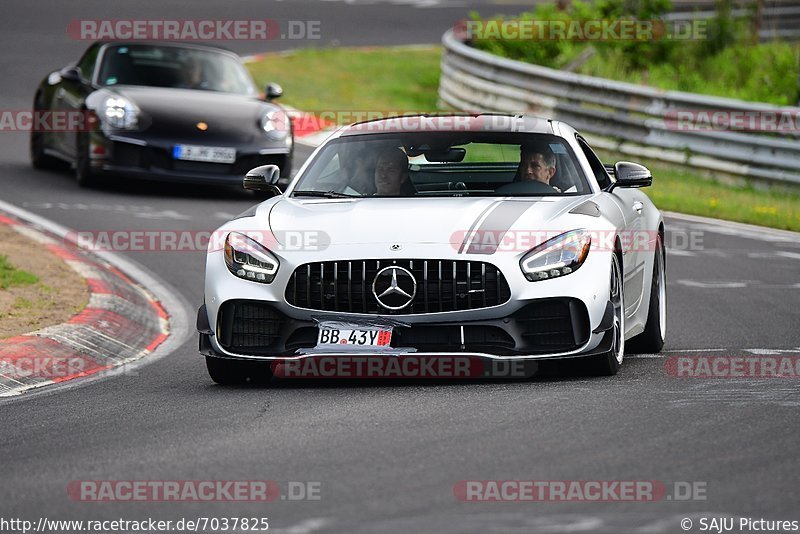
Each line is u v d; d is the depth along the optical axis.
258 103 53.44
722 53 92.38
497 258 23.28
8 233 42.16
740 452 17.81
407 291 23.25
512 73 74.19
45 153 56.62
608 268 23.91
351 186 26.92
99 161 51.03
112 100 51.47
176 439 19.59
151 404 23.05
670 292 37.03
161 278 38.78
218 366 25.00
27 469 17.91
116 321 31.77
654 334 28.31
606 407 21.03
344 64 97.75
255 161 51.19
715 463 17.17
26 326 30.00
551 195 26.28
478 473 16.72
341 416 20.81
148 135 50.56
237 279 24.31
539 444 18.33
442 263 23.27
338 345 23.38
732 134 60.34
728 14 95.19
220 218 47.88
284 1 126.44
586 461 17.30
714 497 15.52
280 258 23.95
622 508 15.06
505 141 27.64
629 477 16.44
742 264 42.12
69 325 30.12
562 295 23.30
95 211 48.19
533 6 131.88
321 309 23.67
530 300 23.22
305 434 19.47
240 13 115.94
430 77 96.25
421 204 25.23
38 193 51.50
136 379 26.44
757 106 59.53
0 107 73.12
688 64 90.69
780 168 58.78
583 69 85.00
